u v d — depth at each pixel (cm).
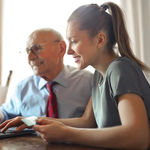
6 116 143
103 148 65
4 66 209
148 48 158
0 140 80
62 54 138
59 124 73
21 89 145
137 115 64
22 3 211
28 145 71
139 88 72
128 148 61
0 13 211
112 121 80
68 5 195
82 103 131
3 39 211
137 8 165
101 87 89
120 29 86
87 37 82
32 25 207
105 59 87
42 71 133
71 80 136
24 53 204
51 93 133
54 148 66
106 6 91
